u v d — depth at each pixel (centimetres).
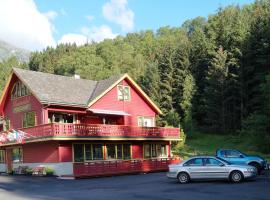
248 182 2580
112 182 3012
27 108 4250
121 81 4650
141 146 4647
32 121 4162
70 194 2308
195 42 9956
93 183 2981
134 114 4725
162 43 14812
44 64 13825
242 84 7975
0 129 4869
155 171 4194
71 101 4150
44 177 3656
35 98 4141
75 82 4647
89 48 13750
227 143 7162
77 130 3834
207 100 8144
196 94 8531
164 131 4747
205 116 8450
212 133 8125
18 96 4431
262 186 2359
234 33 8750
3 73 13212
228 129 8019
